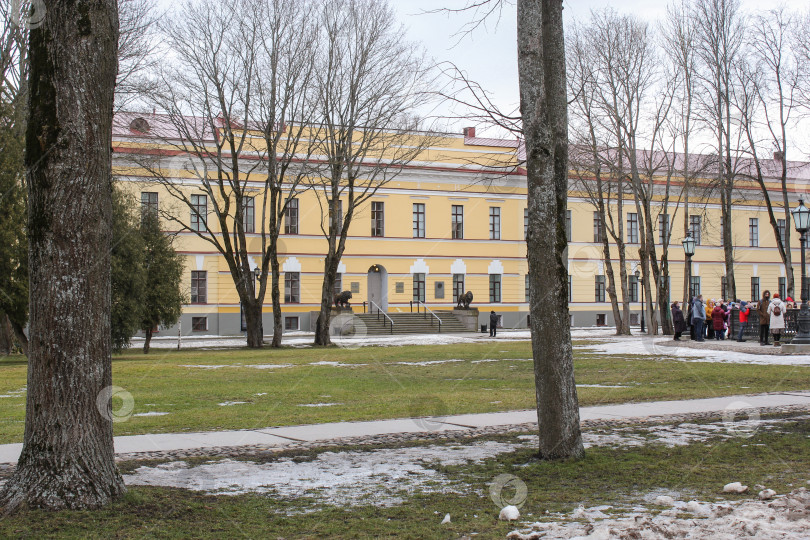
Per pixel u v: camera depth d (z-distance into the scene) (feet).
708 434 32.45
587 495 22.03
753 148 119.55
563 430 26.89
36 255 19.85
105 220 20.49
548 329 27.07
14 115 84.07
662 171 181.78
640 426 34.73
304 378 61.00
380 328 152.87
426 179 167.84
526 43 27.99
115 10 21.07
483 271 172.96
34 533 17.52
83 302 19.89
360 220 162.50
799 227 80.07
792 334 96.48
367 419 37.22
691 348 93.66
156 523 18.65
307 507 20.68
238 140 143.54
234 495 21.88
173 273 101.86
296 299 156.25
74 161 19.84
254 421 36.58
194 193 142.10
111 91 20.88
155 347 113.91
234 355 92.84
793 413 38.58
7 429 34.14
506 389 51.85
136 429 33.96
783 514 19.45
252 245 148.97
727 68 119.34
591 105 124.47
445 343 116.88
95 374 20.07
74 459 19.71
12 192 84.79
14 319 86.84
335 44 110.52
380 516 19.79
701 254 189.26
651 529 18.12
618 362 73.82
